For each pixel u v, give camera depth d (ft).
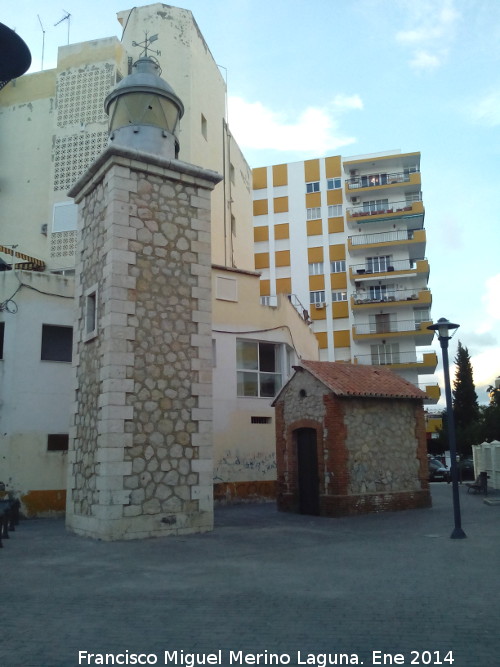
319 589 23.31
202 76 86.43
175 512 40.27
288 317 75.72
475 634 17.43
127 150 41.81
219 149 91.56
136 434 39.50
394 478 55.88
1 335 58.03
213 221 86.33
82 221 46.83
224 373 68.08
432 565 28.30
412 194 158.10
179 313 42.98
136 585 24.41
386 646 16.47
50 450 56.95
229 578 25.68
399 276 149.89
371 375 59.36
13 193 76.54
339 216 160.97
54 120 76.38
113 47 77.05
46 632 18.03
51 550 33.86
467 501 66.08
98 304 42.22
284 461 58.13
